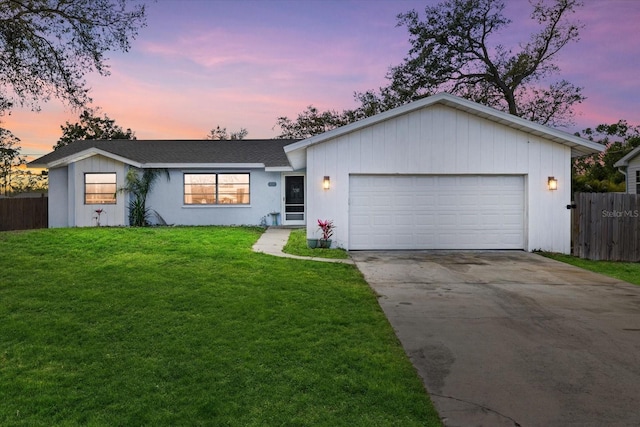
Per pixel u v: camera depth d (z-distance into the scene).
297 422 2.94
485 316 5.66
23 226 17.52
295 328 4.93
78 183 16.33
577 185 20.94
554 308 6.07
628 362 4.12
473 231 11.69
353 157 11.42
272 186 17.47
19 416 2.96
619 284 7.70
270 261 9.17
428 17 24.55
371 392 3.42
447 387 3.56
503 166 11.48
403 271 8.73
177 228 15.32
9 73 10.61
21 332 4.68
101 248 10.30
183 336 4.62
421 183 11.62
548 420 3.04
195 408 3.11
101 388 3.41
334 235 11.48
